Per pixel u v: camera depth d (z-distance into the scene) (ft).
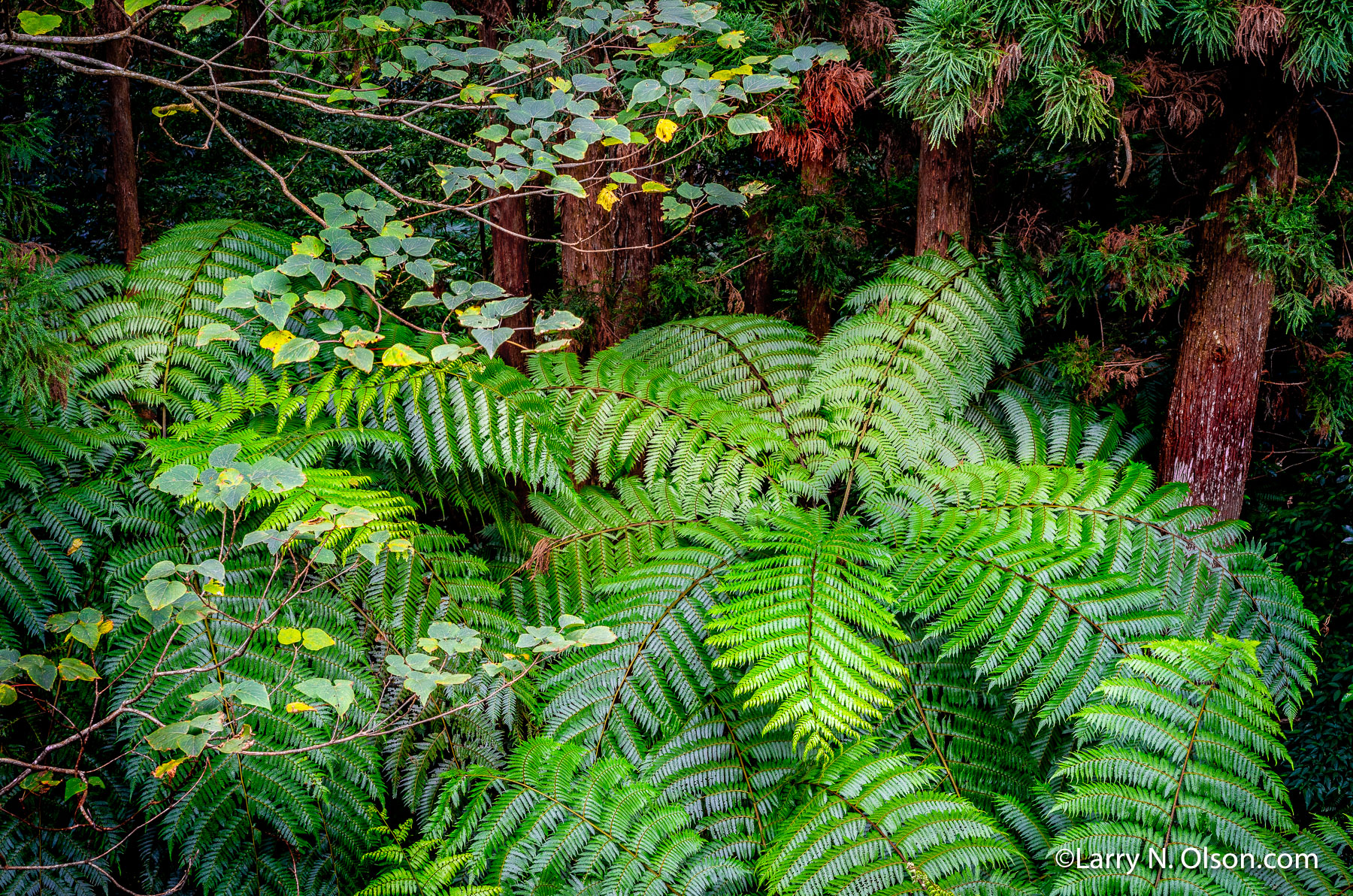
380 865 8.87
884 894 7.31
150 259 10.13
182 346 9.62
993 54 8.43
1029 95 9.27
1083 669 8.33
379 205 8.05
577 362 11.19
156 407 9.67
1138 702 8.04
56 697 7.87
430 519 11.15
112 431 9.02
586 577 10.01
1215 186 9.84
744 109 10.42
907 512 10.17
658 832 8.12
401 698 8.91
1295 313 9.46
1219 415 9.93
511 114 8.22
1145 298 9.98
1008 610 8.59
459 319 7.36
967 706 9.17
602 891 7.78
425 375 9.61
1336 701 8.96
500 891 7.76
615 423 10.58
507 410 9.68
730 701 9.23
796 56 8.39
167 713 8.12
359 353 7.51
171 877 8.37
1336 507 9.95
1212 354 9.87
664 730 9.03
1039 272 10.85
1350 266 9.86
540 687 9.12
